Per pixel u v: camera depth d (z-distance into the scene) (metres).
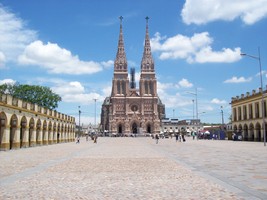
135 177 15.80
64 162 23.61
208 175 16.34
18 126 42.81
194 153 33.78
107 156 29.78
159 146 52.34
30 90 104.56
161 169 19.08
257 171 17.70
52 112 61.59
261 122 71.00
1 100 36.91
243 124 81.44
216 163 22.42
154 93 195.62
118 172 17.70
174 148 45.22
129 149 42.88
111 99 195.00
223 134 94.94
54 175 16.53
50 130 60.72
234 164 21.53
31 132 49.50
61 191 12.21
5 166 20.67
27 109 46.16
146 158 27.34
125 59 199.38
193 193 11.73
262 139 70.75
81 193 11.84
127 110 192.88
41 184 13.76
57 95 110.75
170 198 10.92
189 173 17.19
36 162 23.55
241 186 13.01
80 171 18.16
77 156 29.78
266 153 32.22
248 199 10.59
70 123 81.75
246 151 35.94
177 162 23.52
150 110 194.12
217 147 46.50
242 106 82.00
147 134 176.62
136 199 10.79
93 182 14.29
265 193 11.57
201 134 107.81
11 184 13.75
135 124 193.50
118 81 196.50
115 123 191.62
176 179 15.10
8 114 39.19
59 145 56.56
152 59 199.62
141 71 197.50
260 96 71.00
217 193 11.66
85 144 61.94
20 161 24.33
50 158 27.34
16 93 103.38
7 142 39.16
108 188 12.82
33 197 11.12
